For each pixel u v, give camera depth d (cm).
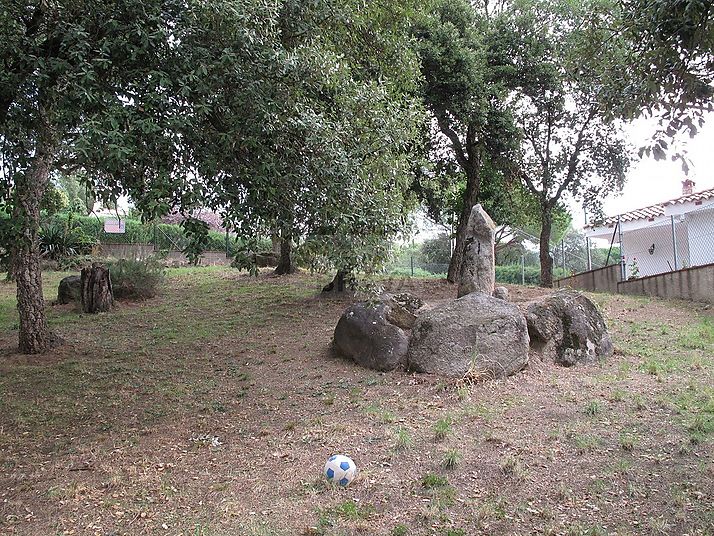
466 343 702
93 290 1196
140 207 463
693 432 497
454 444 498
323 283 1433
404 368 737
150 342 965
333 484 429
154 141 465
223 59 496
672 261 1773
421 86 1176
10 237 552
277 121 536
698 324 1001
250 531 368
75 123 475
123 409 656
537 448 482
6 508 417
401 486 424
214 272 1766
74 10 514
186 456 512
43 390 720
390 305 803
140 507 411
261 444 531
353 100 648
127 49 482
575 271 2467
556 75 1354
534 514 379
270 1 555
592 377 689
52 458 519
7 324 1092
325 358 827
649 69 404
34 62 482
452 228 2100
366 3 885
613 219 1820
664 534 348
